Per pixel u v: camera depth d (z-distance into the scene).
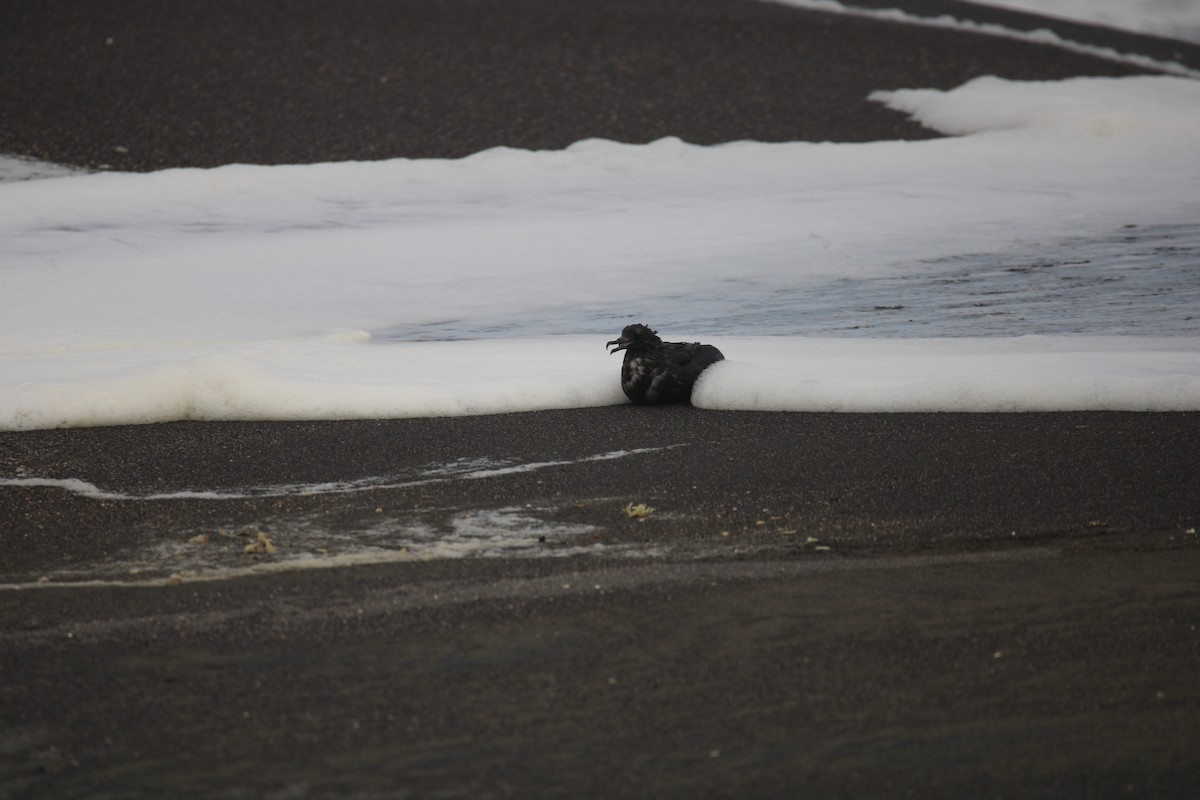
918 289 45.88
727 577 17.27
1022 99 79.88
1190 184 64.69
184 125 71.62
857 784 11.82
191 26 87.00
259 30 87.12
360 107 76.06
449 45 87.12
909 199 62.28
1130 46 103.06
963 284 46.47
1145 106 78.12
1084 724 12.87
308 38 86.25
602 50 88.38
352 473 23.70
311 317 41.91
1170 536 18.67
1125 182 65.44
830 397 28.41
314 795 11.77
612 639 15.17
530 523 20.22
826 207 60.62
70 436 27.03
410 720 13.20
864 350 35.12
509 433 26.81
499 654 14.79
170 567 18.28
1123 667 14.12
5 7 87.56
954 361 32.06
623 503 21.28
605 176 67.12
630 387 29.69
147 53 81.44
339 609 16.34
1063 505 20.36
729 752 12.44
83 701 13.75
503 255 51.53
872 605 16.08
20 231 54.53
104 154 67.56
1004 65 91.06
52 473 23.98
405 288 46.22
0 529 20.39
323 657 14.80
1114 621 15.39
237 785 11.97
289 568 18.11
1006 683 13.78
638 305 43.97
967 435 25.27
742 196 63.25
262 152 69.19
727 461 23.89
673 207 60.94
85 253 50.88
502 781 11.98
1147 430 25.12
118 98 74.38
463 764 12.29
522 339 38.59
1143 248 52.00
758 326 40.41
